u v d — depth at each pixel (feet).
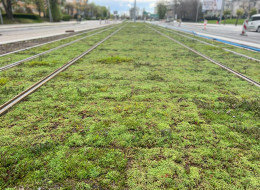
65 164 7.50
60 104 12.30
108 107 12.07
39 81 15.81
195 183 6.81
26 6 159.33
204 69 21.07
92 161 7.70
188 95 14.08
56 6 177.47
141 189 6.56
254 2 226.17
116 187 6.62
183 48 35.06
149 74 18.94
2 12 139.74
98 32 66.59
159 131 9.66
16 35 54.54
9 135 9.09
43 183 6.71
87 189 6.53
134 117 10.94
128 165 7.57
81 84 15.85
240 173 7.25
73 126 9.97
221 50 33.12
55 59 24.00
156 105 12.46
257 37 56.39
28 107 11.80
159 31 75.20
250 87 15.83
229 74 19.31
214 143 8.86
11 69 19.47
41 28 93.66
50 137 9.03
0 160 7.59
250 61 24.97
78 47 33.63
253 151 8.38
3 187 6.51
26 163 7.50
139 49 33.37
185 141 8.96
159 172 7.25
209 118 10.98
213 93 14.55
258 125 10.36
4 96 13.12
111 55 27.61
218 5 246.47
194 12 250.98
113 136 9.22
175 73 19.48
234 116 11.21
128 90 14.84
